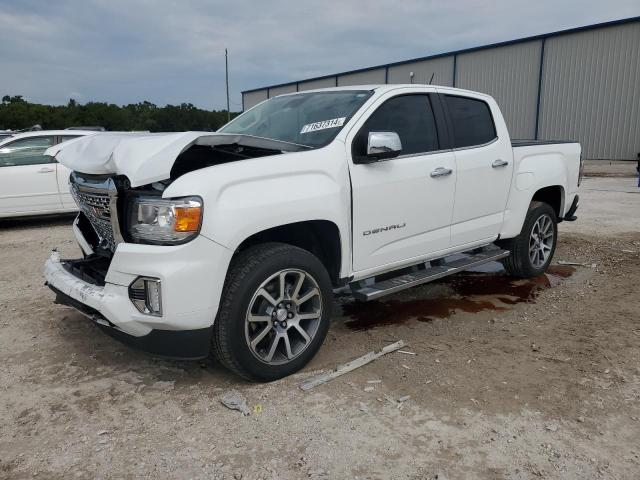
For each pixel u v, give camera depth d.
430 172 4.24
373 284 4.05
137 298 3.02
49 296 5.21
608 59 23.16
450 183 4.43
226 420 2.98
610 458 2.64
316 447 2.73
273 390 3.31
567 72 24.56
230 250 3.04
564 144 5.93
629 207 10.84
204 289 2.98
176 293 2.91
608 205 11.16
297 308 3.47
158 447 2.73
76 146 3.75
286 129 4.16
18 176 8.85
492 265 6.39
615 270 6.08
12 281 5.80
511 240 5.50
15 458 2.65
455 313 4.75
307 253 3.45
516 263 5.56
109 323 3.14
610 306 4.87
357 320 4.58
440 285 5.62
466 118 4.78
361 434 2.84
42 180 9.01
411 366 3.64
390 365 3.65
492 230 5.03
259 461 2.62
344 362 3.71
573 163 5.99
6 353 3.88
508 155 5.06
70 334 4.23
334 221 3.55
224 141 3.25
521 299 5.14
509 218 5.20
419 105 4.39
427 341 4.10
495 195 4.95
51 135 9.23
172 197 2.94
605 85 23.41
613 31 22.83
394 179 3.96
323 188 3.50
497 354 3.84
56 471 2.55
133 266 2.96
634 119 22.75
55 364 3.70
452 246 4.64
